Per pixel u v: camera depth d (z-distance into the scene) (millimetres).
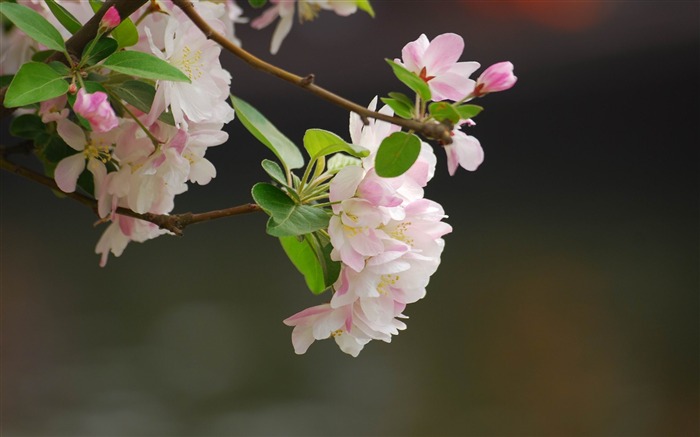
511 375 6254
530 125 11938
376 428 5398
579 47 9641
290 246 1960
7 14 1865
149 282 8258
